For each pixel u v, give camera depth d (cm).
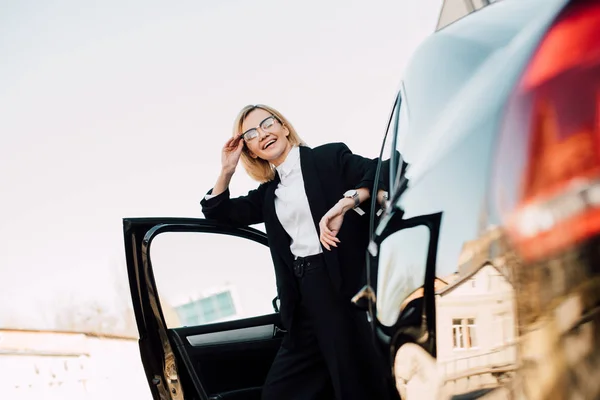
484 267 107
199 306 286
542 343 96
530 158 97
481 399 111
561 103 94
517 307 100
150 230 274
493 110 107
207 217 296
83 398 1098
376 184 192
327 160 260
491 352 107
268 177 292
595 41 93
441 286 121
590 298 89
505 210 101
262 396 259
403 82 170
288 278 255
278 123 279
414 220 135
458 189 115
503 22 125
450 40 145
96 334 1188
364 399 232
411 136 151
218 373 283
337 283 238
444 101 135
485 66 120
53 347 1071
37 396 1018
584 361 90
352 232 245
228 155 285
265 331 300
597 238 88
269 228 262
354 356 236
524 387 101
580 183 90
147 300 268
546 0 114
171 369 269
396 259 145
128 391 1142
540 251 95
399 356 145
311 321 248
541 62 99
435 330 124
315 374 253
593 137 90
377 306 159
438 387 125
